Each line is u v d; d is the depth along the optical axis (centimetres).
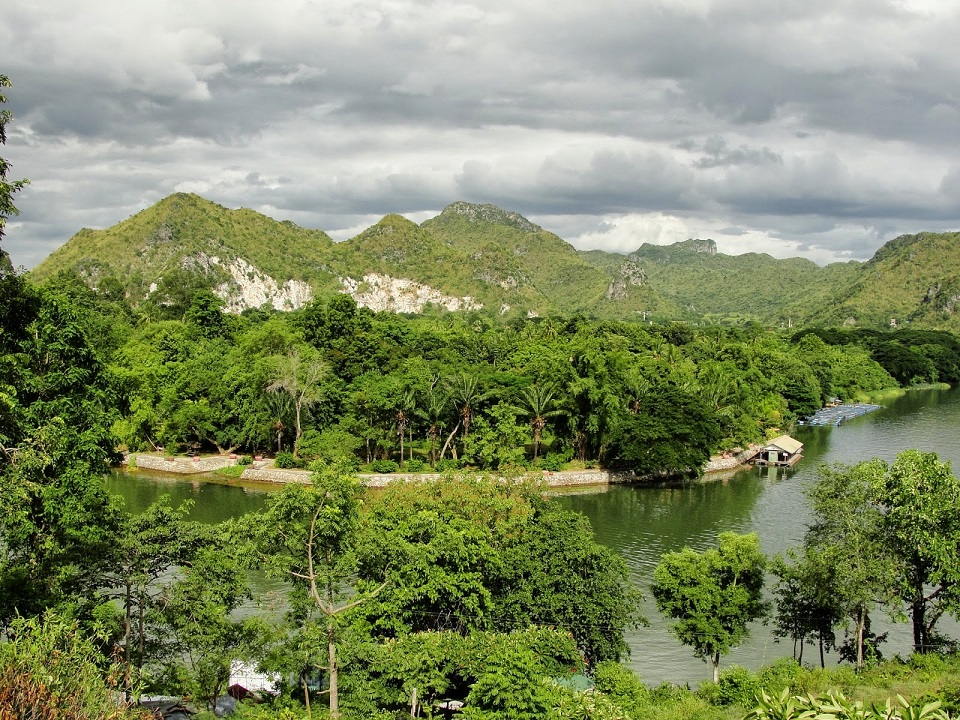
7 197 2067
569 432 8612
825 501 3450
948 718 1013
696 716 2859
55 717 1345
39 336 3256
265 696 3017
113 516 3020
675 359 13362
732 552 3634
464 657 2886
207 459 8388
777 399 11406
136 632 2859
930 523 3119
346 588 4009
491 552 3694
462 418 8306
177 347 10125
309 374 8475
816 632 3950
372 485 7444
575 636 3609
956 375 18425
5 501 2386
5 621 2469
